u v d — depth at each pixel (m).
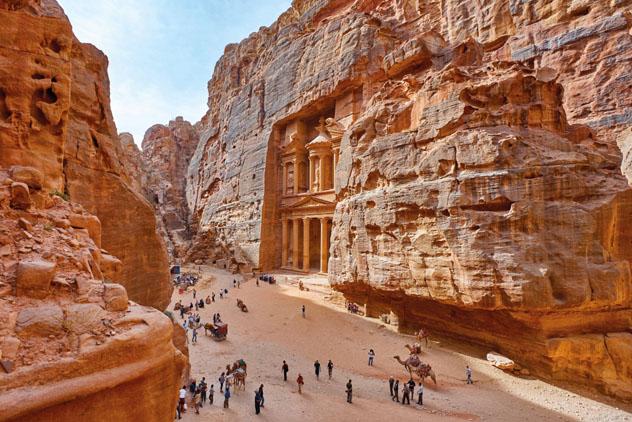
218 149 66.31
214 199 63.31
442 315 21.72
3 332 3.99
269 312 29.09
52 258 5.40
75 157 11.94
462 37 34.66
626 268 16.23
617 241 16.89
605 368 15.80
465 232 18.25
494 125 19.36
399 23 40.09
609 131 25.41
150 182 75.31
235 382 15.74
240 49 67.94
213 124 73.00
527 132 18.81
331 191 40.59
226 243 55.22
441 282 19.50
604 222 16.36
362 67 37.91
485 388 16.17
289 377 17.62
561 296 15.93
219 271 51.00
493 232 17.41
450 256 19.09
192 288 38.72
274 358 20.22
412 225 21.72
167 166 84.81
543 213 16.80
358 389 16.41
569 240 16.30
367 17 39.47
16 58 8.16
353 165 27.86
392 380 15.57
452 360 19.03
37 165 8.24
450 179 19.36
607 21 26.58
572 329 16.88
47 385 3.82
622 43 25.81
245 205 52.44
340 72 39.53
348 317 26.97
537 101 19.48
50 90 8.70
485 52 33.31
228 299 33.66
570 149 18.16
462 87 20.66
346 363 19.58
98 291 5.23
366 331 24.20
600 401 14.95
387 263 23.16
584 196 16.91
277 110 49.41
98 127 14.52
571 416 13.80
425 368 16.48
